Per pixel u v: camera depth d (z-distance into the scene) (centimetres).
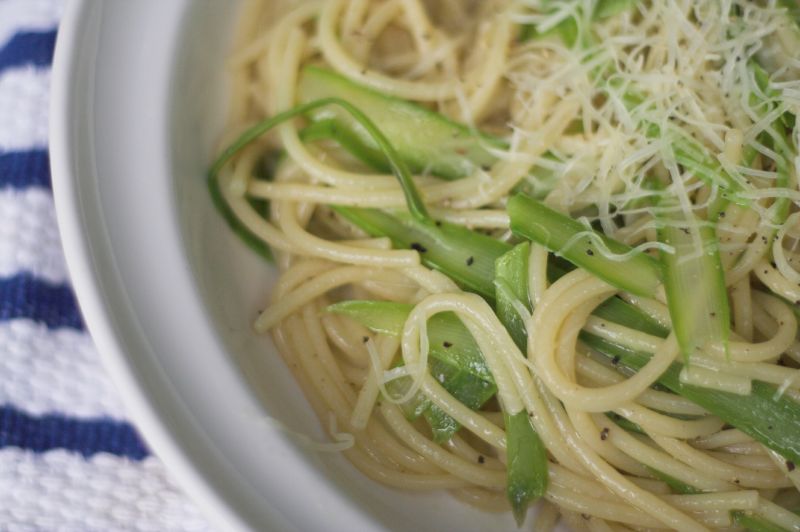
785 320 26
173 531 26
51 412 27
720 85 27
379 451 27
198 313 25
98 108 26
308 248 27
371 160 28
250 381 25
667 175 27
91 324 24
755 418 26
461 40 29
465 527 26
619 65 28
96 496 26
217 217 27
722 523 26
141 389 24
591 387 26
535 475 26
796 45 28
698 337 26
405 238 27
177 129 26
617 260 26
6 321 27
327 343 27
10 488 26
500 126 28
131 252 25
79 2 26
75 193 25
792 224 27
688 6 28
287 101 28
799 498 27
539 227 26
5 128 29
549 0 29
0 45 30
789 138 27
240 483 24
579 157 27
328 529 24
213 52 28
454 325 27
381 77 28
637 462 26
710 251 26
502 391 26
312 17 29
